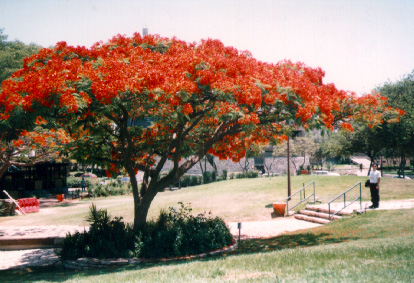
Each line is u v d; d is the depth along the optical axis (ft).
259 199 74.02
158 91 30.04
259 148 48.32
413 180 81.66
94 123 32.42
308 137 180.34
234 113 31.32
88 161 37.37
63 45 37.29
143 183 41.52
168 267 27.61
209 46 40.01
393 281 17.19
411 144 116.26
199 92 33.19
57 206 101.50
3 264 38.75
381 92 121.39
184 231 38.09
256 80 34.45
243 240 44.91
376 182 52.24
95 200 115.55
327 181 84.07
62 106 27.12
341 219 50.47
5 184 123.24
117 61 32.81
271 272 21.85
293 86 34.27
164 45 40.86
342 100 40.16
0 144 70.44
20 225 65.00
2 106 29.14
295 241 39.83
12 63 98.17
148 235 37.17
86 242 37.22
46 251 44.73
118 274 26.91
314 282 18.07
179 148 39.04
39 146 76.64
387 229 38.75
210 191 94.12
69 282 25.67
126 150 38.27
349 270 20.25
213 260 29.32
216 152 47.37
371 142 124.06
